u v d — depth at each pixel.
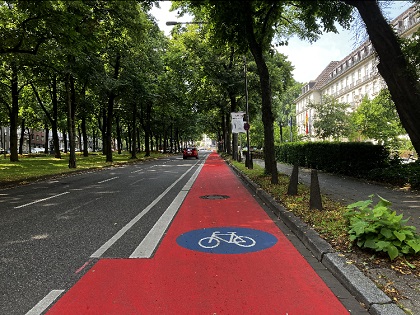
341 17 8.63
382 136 28.72
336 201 8.48
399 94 6.79
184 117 60.97
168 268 4.43
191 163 32.50
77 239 5.88
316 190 7.27
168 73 35.38
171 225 6.87
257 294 3.62
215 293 3.65
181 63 31.44
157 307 3.34
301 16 10.98
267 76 12.90
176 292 3.69
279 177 13.83
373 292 3.41
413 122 6.74
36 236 6.11
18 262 4.72
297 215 6.91
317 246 4.88
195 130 80.81
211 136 109.25
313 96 85.81
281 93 31.61
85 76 23.48
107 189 12.77
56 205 9.38
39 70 22.92
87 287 3.84
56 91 35.81
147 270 4.36
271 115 13.48
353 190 10.59
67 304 3.43
